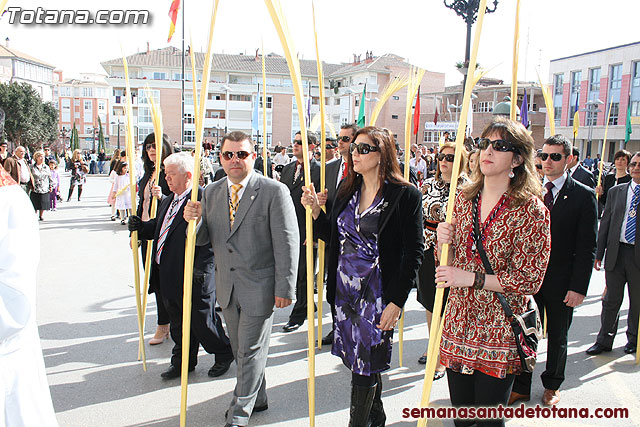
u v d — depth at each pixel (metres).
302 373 4.14
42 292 6.34
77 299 6.07
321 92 3.14
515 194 2.37
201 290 3.82
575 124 8.36
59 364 4.21
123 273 7.40
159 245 3.91
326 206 3.39
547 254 2.34
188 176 3.92
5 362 1.85
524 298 2.46
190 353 4.05
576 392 3.87
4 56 71.38
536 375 4.15
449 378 2.59
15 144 50.69
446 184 4.18
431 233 4.19
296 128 53.50
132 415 3.41
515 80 2.73
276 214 3.22
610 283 4.66
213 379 3.98
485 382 2.43
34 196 12.27
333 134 5.84
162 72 49.94
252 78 52.84
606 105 37.97
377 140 2.77
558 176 3.67
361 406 2.79
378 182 2.80
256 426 3.28
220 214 3.29
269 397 3.71
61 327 5.09
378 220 2.78
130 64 49.16
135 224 3.91
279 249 3.21
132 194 3.93
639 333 4.38
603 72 37.97
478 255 2.44
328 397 3.71
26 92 51.44
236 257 3.22
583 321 5.68
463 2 7.81
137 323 5.26
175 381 3.93
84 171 17.23
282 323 5.43
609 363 4.46
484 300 2.44
